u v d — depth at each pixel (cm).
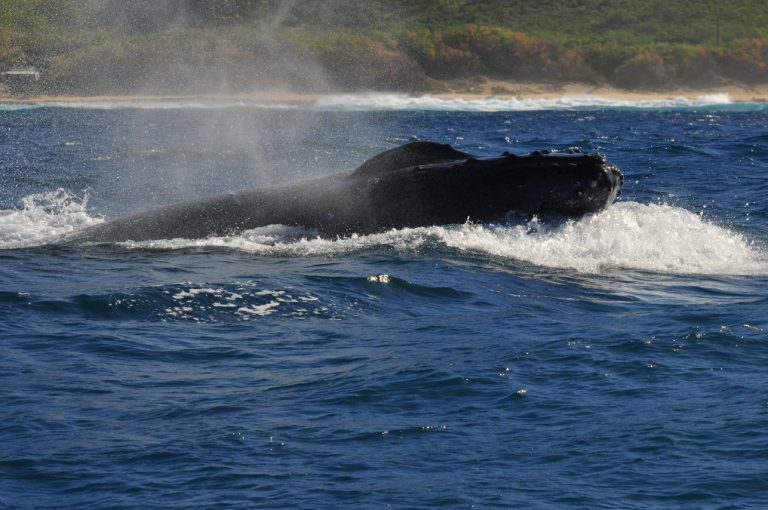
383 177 5894
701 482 2855
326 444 3136
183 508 2734
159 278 5081
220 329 4344
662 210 6328
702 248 5822
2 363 3856
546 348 4053
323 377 3725
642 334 4231
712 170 10588
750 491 2800
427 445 3128
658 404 3431
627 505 2736
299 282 4988
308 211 5938
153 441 3147
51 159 12525
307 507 2738
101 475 2923
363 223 5819
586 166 5566
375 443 3144
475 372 3753
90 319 4444
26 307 4566
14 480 2892
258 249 5706
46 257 5678
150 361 3916
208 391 3588
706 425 3238
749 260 5709
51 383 3650
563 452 3067
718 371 3756
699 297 4900
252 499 2783
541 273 5269
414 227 5750
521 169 5644
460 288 4975
